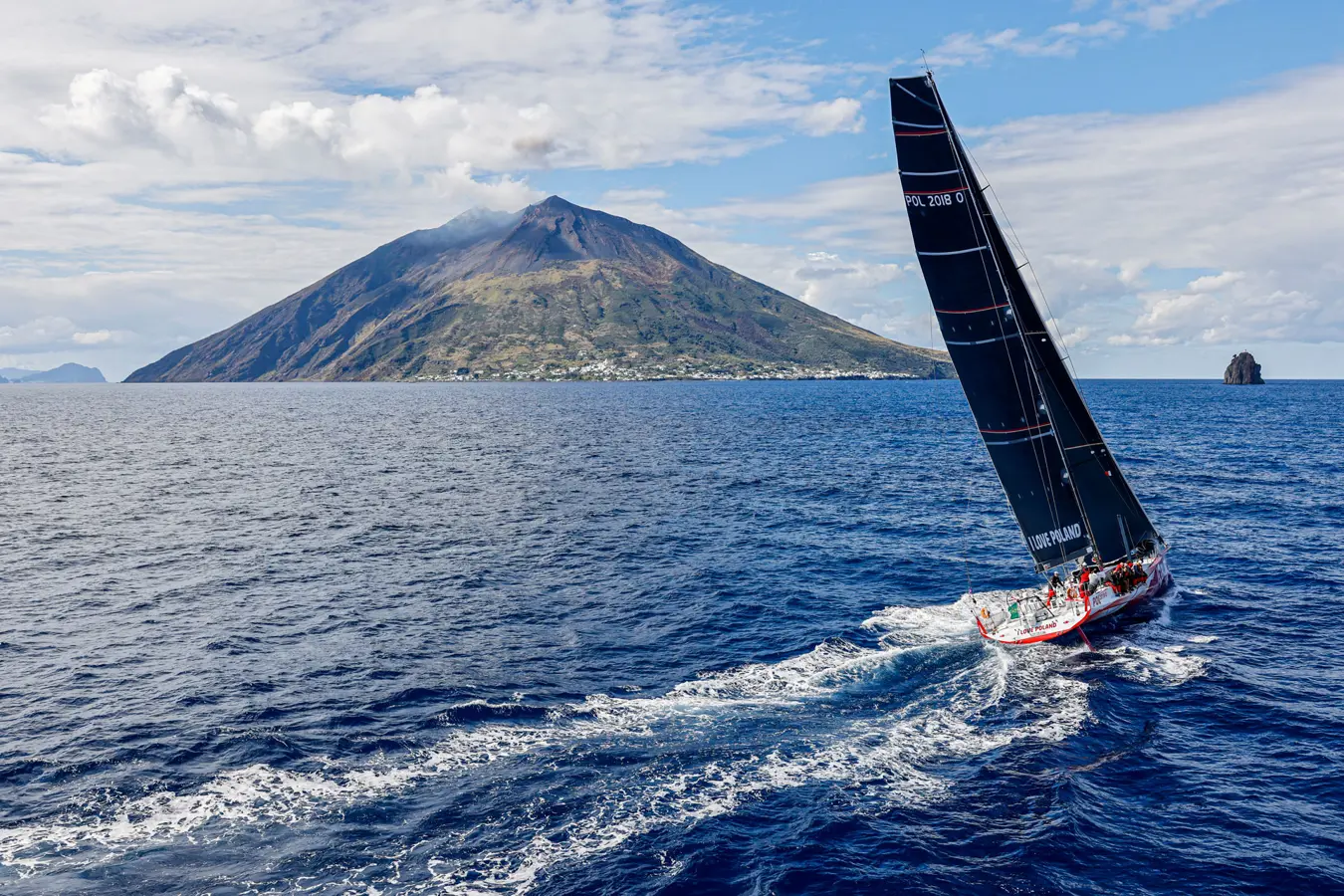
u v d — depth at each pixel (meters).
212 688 35.94
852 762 28.94
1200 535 59.81
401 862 23.41
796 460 111.50
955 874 23.02
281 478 102.19
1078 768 28.39
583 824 25.25
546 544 62.97
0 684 36.50
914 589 49.31
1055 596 42.16
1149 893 22.11
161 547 63.53
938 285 39.88
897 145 38.69
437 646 40.97
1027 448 41.78
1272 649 38.31
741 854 23.84
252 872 22.94
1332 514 66.69
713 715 32.72
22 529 70.44
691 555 58.62
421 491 89.69
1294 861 23.22
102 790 27.28
